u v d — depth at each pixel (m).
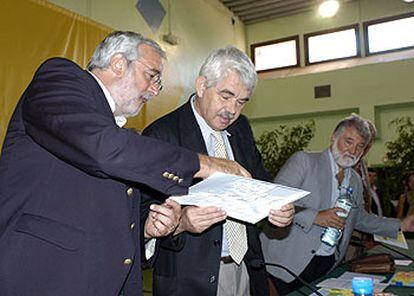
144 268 1.17
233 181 0.91
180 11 5.56
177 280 1.22
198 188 0.94
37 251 0.79
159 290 1.24
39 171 0.83
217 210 0.99
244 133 1.57
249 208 0.95
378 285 1.53
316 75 6.61
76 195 0.83
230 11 6.95
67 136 0.73
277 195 0.95
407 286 1.51
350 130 2.01
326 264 1.94
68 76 0.83
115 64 0.96
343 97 6.38
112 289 0.85
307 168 2.02
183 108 1.39
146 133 1.34
